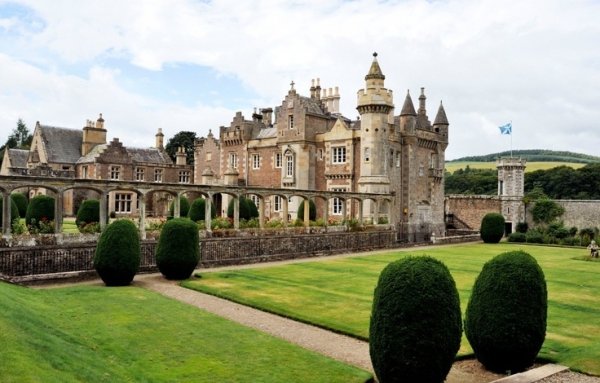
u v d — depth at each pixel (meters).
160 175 68.44
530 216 65.88
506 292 11.65
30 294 18.22
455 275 26.53
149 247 26.70
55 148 63.66
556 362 12.29
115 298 18.94
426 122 59.81
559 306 18.95
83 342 13.05
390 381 10.38
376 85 46.97
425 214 54.69
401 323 10.19
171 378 11.15
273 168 55.34
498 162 67.88
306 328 15.66
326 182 51.31
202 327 15.24
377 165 46.88
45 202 35.41
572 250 43.50
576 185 85.56
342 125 49.94
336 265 30.12
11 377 8.39
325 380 11.26
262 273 26.23
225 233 32.47
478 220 67.44
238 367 11.96
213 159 63.91
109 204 57.81
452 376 11.73
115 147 61.94
